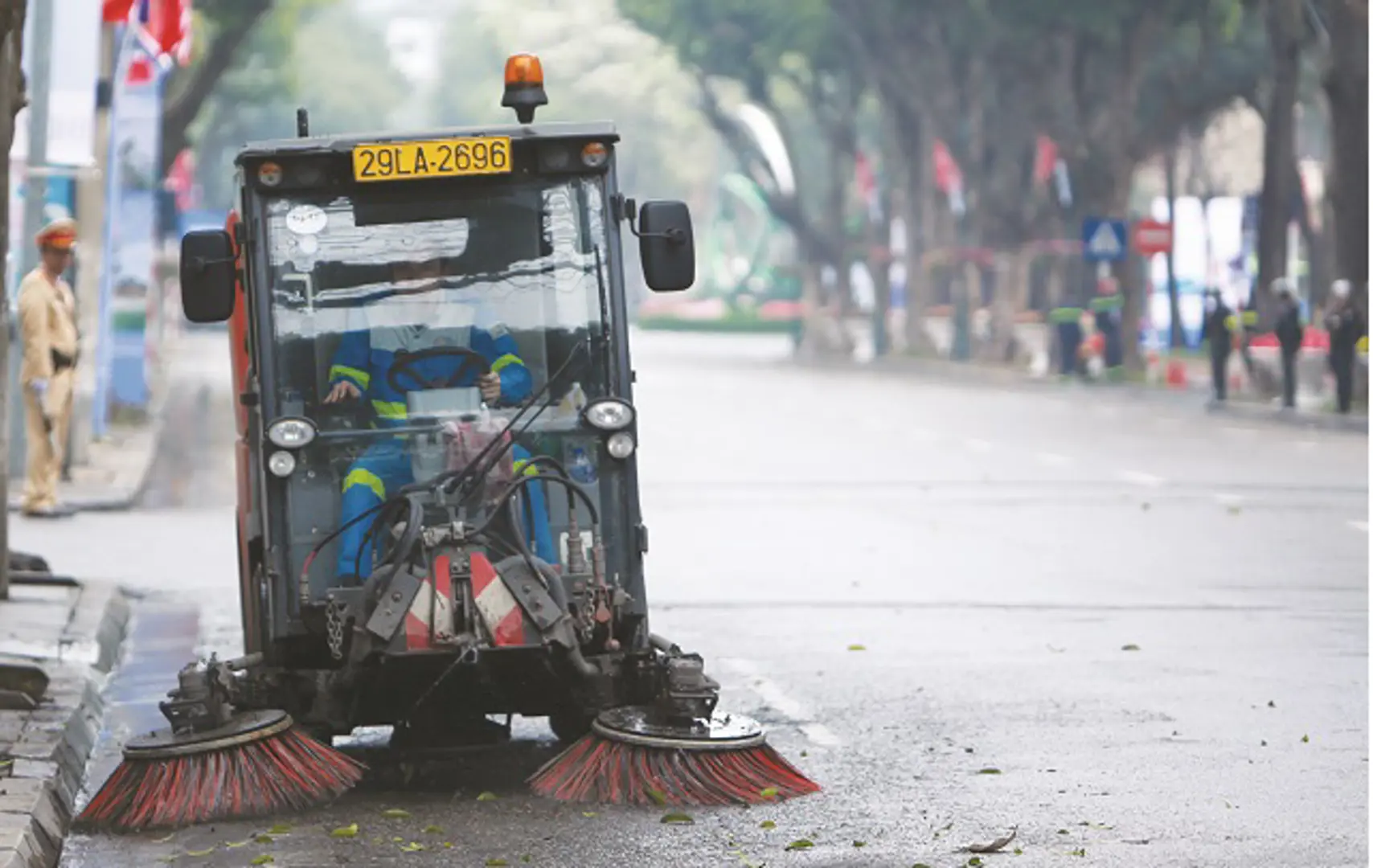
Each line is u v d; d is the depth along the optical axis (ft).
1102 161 439.63
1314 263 482.28
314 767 74.95
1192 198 541.75
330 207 78.95
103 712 99.30
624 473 78.95
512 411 78.64
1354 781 78.48
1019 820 73.20
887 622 121.49
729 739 76.02
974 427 304.09
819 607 128.06
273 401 78.23
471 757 84.69
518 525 76.38
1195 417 328.49
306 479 77.97
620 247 79.71
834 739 88.38
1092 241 403.54
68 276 227.81
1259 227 390.01
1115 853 68.33
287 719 75.61
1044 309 645.92
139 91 299.79
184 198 553.23
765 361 618.03
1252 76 459.73
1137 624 119.14
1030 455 248.32
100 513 189.06
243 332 87.15
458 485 77.05
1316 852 67.97
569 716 82.12
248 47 578.25
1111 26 413.80
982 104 515.50
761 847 69.46
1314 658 106.73
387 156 78.02
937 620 121.80
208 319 77.10
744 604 129.90
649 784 75.20
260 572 80.94
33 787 74.84
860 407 358.84
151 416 317.63
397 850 69.67
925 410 351.05
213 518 185.47
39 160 193.88
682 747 75.56
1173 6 415.03
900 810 74.84
